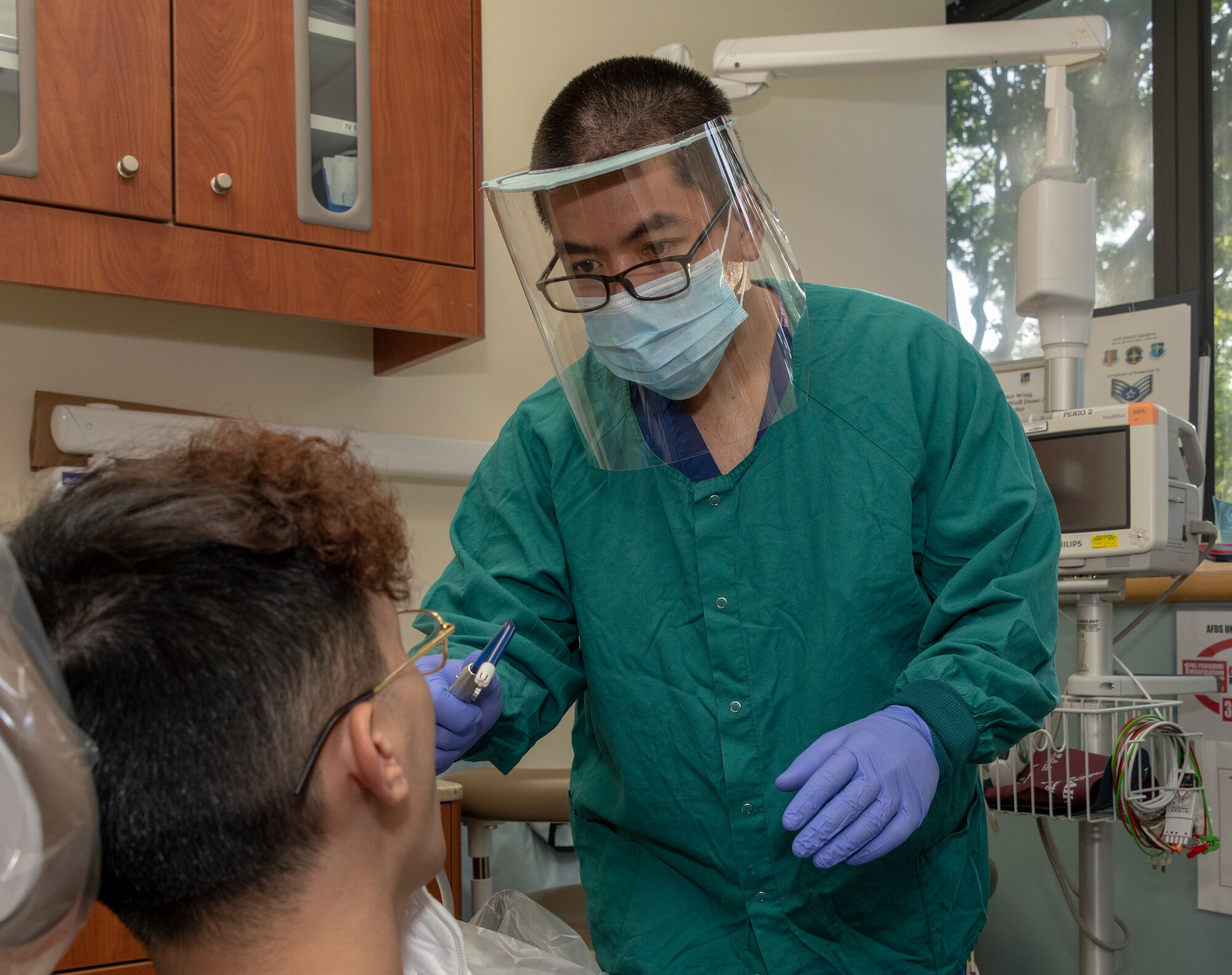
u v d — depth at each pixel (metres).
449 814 1.72
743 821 1.09
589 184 1.02
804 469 1.12
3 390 1.76
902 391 1.11
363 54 1.76
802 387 1.13
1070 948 2.40
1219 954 2.16
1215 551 2.24
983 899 1.18
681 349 1.06
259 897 0.53
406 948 0.75
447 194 1.84
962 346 1.14
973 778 1.17
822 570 1.10
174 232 1.60
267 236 1.67
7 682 0.44
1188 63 2.55
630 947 1.15
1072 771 1.72
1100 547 1.84
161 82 1.58
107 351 1.85
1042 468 1.94
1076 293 2.04
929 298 2.82
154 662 0.51
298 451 0.59
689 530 1.13
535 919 1.09
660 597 1.14
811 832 0.85
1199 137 2.53
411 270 1.80
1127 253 2.68
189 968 0.56
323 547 0.55
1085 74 2.77
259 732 0.52
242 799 0.52
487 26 2.26
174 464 0.57
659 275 1.04
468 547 1.25
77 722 0.50
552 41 2.34
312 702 0.54
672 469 1.14
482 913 1.11
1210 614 2.22
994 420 1.12
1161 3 2.61
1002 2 2.92
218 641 0.52
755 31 2.62
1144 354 2.38
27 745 0.44
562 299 1.10
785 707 1.10
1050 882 2.44
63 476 0.61
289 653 0.53
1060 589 1.92
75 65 1.51
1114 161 2.71
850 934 1.10
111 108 1.54
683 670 1.12
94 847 0.46
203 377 1.93
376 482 0.62
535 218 1.08
